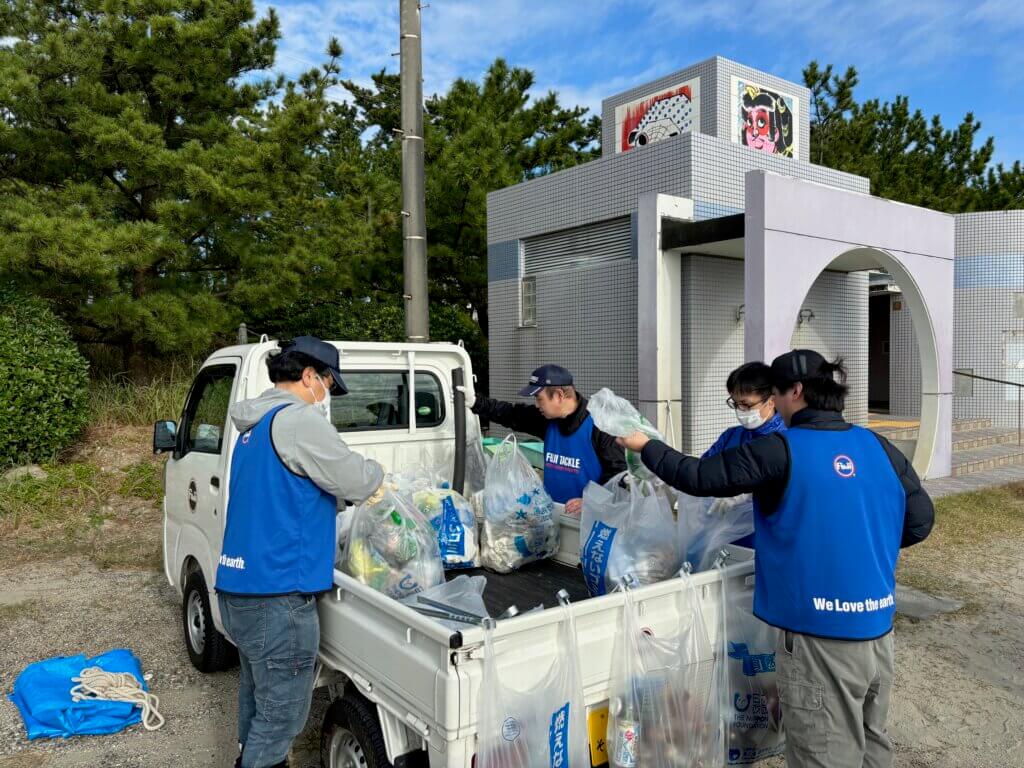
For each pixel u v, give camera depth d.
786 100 10.22
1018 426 13.05
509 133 13.54
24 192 9.09
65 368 8.23
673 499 3.39
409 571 2.92
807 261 7.51
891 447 2.48
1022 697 3.97
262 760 2.56
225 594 2.63
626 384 9.42
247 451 2.68
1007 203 17.34
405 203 7.00
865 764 2.42
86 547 6.88
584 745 2.31
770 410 3.26
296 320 12.25
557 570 3.56
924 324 9.09
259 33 10.05
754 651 2.78
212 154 8.95
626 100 10.63
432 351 4.38
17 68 8.18
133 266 8.67
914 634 4.79
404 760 2.37
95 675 3.85
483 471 4.49
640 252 8.15
